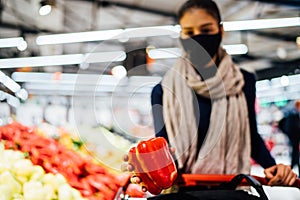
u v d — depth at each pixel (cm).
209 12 219
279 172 211
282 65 222
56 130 200
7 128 195
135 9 223
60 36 223
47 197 176
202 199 128
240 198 130
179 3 220
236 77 216
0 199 166
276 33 225
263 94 217
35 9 225
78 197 182
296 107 218
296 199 162
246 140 211
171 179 117
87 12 224
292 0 227
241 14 222
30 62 221
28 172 179
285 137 215
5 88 211
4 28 225
